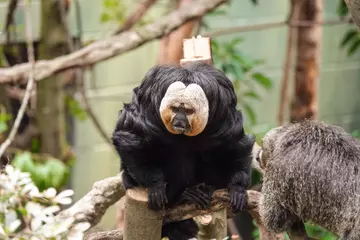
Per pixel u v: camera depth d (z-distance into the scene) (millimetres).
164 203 3510
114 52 6508
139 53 10422
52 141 8023
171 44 7586
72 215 3598
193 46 4223
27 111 8609
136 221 3570
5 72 6527
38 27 9078
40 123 7957
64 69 6500
